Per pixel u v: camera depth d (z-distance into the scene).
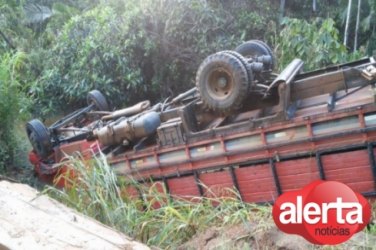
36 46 11.94
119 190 4.24
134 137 6.16
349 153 4.61
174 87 10.70
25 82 10.24
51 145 7.39
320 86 5.20
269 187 5.09
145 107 7.09
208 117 5.88
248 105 5.75
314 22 9.47
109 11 10.98
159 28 10.12
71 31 10.92
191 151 5.54
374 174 4.52
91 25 10.86
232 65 5.29
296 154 4.86
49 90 10.45
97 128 6.88
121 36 10.19
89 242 2.29
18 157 7.72
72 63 10.54
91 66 10.16
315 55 8.36
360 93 4.97
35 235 2.34
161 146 5.77
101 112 8.06
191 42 10.07
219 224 3.80
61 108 10.59
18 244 2.24
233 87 5.34
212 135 5.40
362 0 10.50
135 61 10.37
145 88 10.55
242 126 5.18
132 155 6.01
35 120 7.53
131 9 10.67
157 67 10.42
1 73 7.47
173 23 9.89
